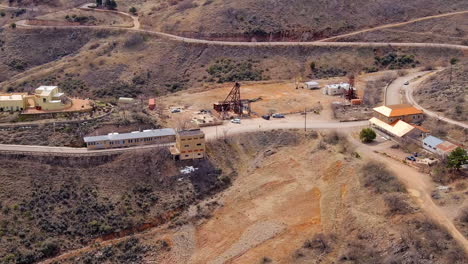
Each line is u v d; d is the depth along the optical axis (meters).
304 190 147.00
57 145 152.75
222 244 130.00
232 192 148.50
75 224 130.88
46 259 122.19
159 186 145.88
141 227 134.62
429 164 145.38
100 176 144.00
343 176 146.25
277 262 121.50
